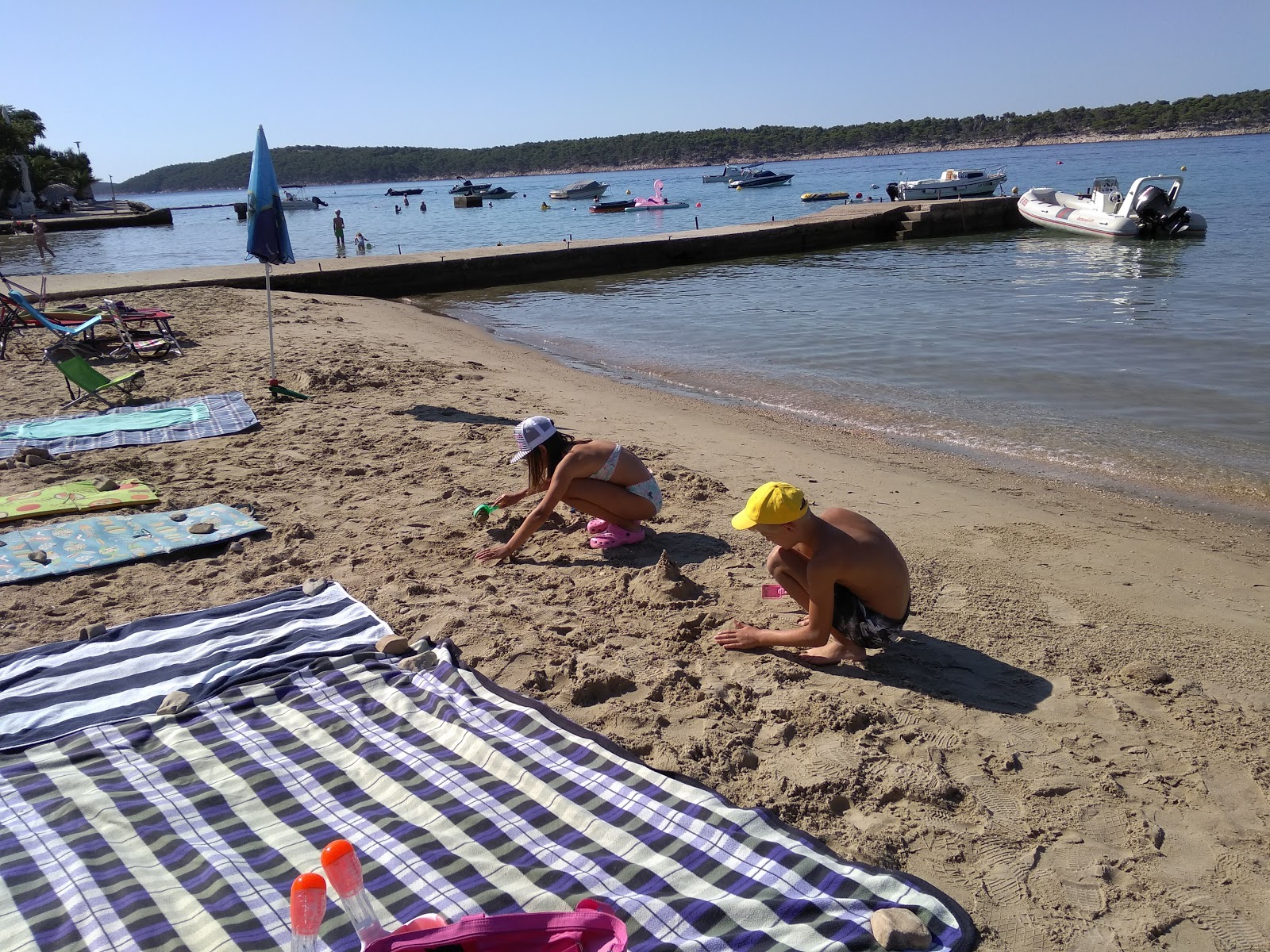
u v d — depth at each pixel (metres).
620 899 2.81
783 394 12.66
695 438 9.76
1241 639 5.21
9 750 3.73
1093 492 8.43
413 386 11.32
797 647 4.69
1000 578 6.05
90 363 12.07
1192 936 2.99
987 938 2.96
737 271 28.58
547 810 3.33
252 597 5.36
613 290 24.98
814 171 144.50
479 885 2.85
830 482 8.20
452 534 6.35
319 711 4.05
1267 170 71.50
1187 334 15.59
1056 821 3.54
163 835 3.14
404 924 2.60
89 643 4.66
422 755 3.69
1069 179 72.38
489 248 29.05
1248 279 21.97
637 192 100.31
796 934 2.73
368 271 24.06
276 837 3.14
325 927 2.65
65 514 6.52
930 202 38.22
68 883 2.87
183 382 11.05
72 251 43.72
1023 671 4.73
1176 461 9.35
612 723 4.12
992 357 14.52
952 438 10.36
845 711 4.21
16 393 10.53
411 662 4.47
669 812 3.30
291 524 6.48
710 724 4.12
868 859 3.29
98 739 3.80
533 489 6.23
